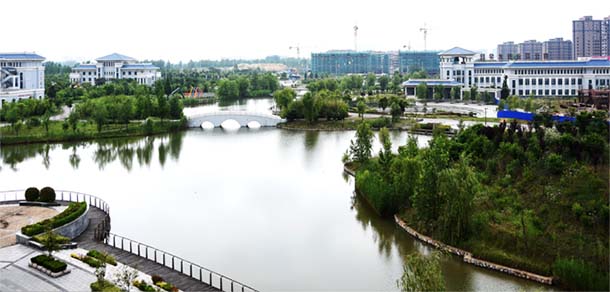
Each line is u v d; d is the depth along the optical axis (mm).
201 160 116125
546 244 54875
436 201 63375
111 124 156375
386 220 71688
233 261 59562
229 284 53312
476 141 79812
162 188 91312
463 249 58781
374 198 74188
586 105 160750
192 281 50375
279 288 52969
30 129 144125
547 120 96312
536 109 162250
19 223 64875
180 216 75312
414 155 81688
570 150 70188
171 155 122375
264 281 54469
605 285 48438
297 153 122812
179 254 61188
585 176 62125
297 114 169750
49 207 72000
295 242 65375
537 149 72250
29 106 159875
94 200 80875
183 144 137500
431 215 63844
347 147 129875
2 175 101875
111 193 87812
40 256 51969
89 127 151625
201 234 67938
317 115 165375
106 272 50938
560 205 59438
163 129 157750
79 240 61250
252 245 64312
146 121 155375
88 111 160375
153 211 77625
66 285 47594
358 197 84125
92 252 54656
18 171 105500
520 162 71125
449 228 60438
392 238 66250
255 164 111062
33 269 51000
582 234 54719
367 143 101938
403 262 59250
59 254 55188
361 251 62406
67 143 137500
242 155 121312
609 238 51469
